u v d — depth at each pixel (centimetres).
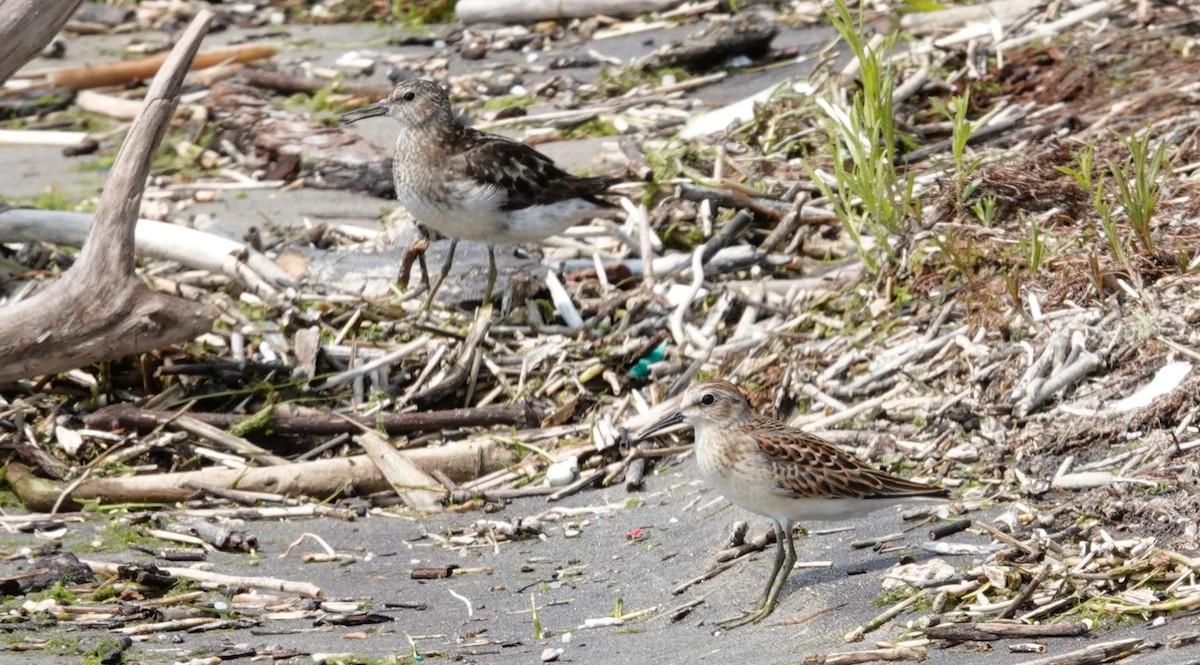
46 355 1228
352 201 1739
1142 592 855
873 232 1371
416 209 1409
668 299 1423
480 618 976
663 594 988
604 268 1477
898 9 1961
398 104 1394
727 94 1906
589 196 1420
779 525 938
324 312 1437
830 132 1623
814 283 1419
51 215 1502
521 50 2169
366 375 1361
